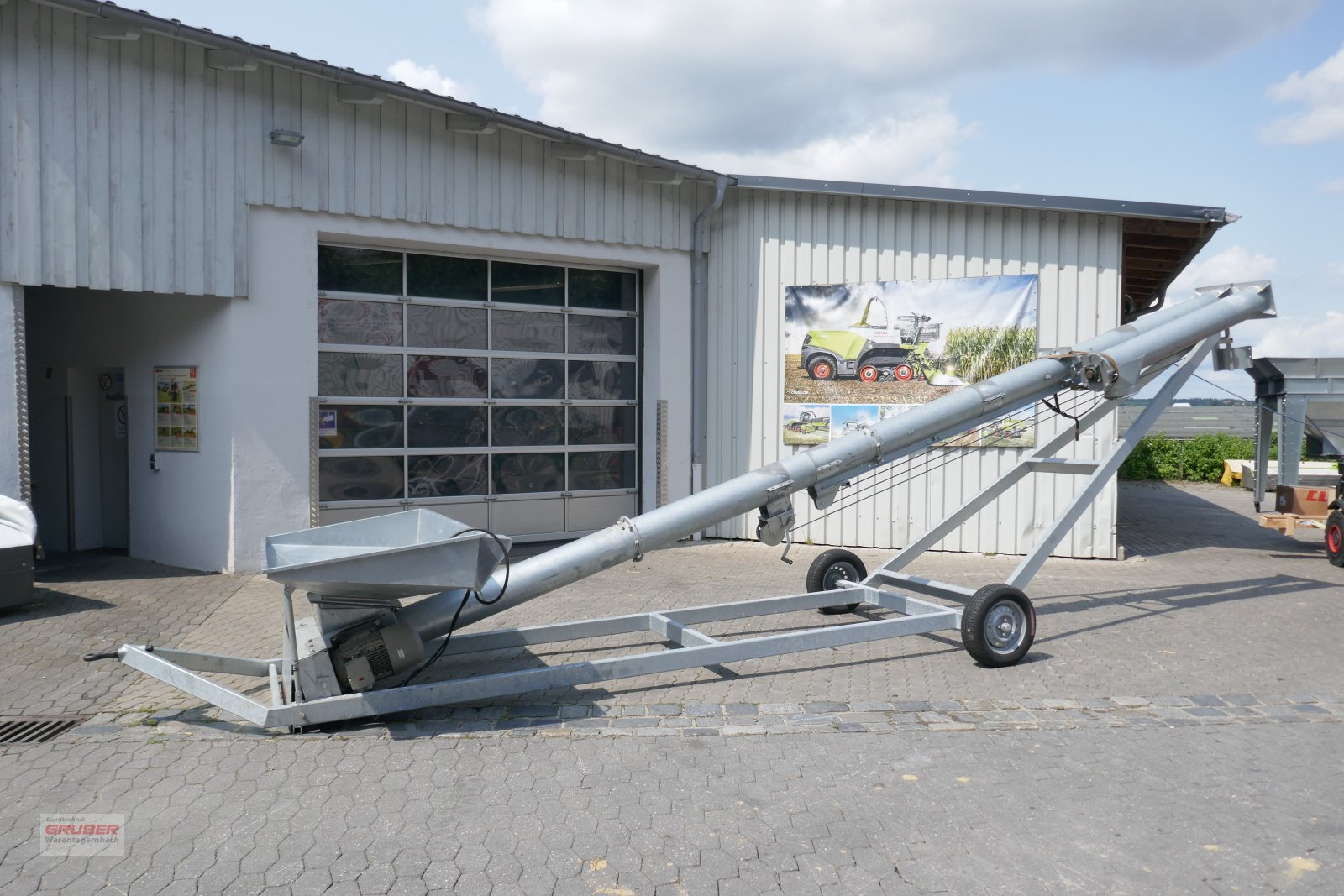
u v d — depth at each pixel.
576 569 5.92
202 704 5.62
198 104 8.85
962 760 4.75
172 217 8.73
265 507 9.35
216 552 9.39
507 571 5.26
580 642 7.10
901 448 7.17
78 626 7.23
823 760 4.75
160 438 10.00
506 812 4.14
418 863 3.69
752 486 6.52
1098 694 5.85
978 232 11.23
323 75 8.96
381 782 4.47
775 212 12.01
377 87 9.24
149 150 8.61
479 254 10.97
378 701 5.15
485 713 5.49
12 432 8.04
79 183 8.27
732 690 5.93
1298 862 3.69
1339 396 11.52
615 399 12.31
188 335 9.56
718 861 3.71
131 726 5.25
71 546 11.16
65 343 11.26
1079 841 3.87
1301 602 8.50
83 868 3.65
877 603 7.40
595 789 4.39
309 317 9.60
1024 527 11.07
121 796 4.32
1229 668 6.41
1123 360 7.35
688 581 9.48
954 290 11.26
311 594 5.11
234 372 9.13
